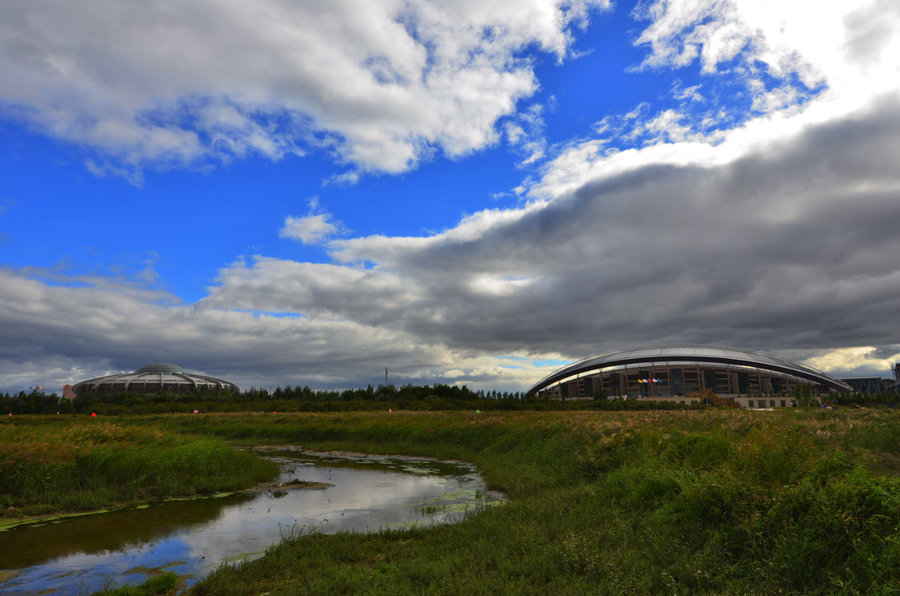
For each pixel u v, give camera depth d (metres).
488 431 32.66
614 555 8.12
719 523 8.84
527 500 14.08
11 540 12.04
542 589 7.17
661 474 11.78
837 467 9.04
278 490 19.02
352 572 8.47
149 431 24.12
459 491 18.56
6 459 16.69
